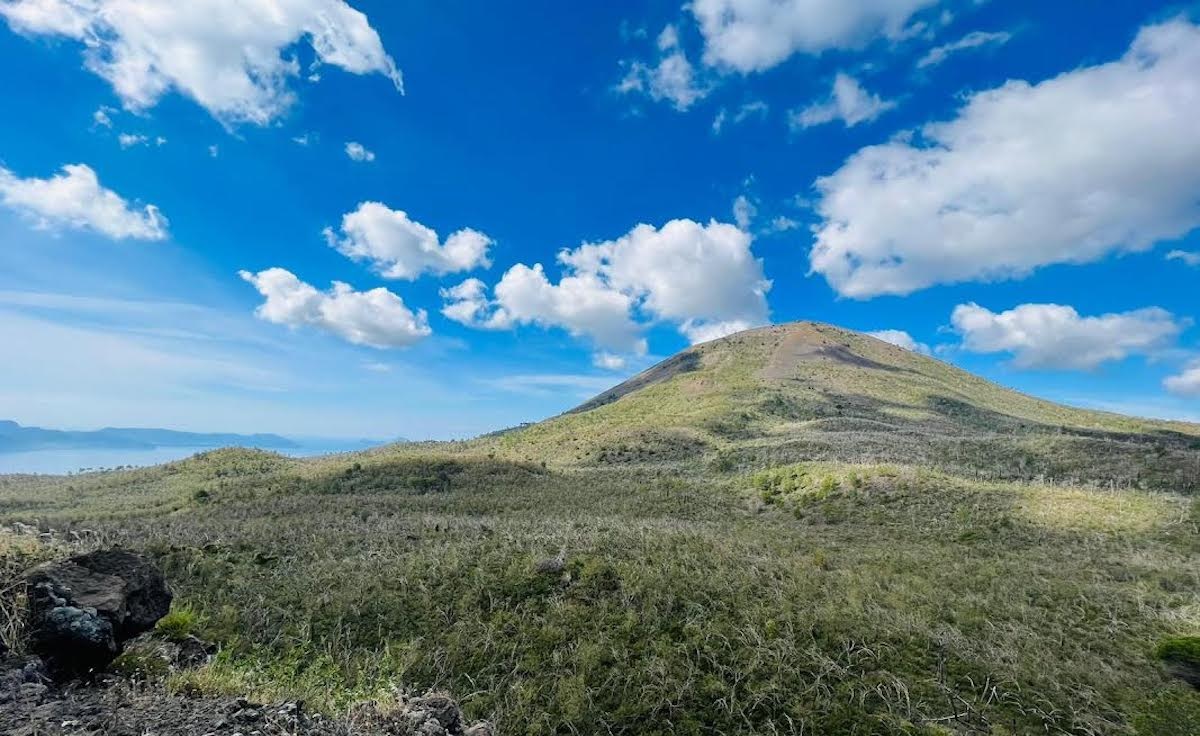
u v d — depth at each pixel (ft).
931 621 48.60
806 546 81.66
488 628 42.73
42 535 33.47
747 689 36.99
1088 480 135.03
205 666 24.93
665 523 98.89
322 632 42.11
